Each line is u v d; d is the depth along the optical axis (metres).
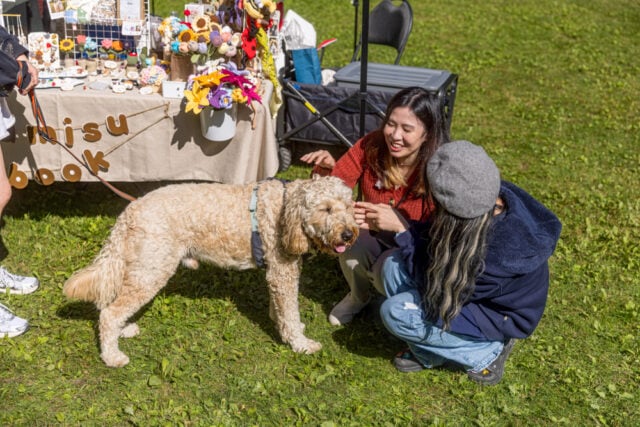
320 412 3.29
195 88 3.92
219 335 3.83
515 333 3.32
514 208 3.08
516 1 14.11
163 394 3.36
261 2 4.29
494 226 3.03
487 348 3.43
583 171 6.47
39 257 4.41
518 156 6.75
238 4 4.41
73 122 4.19
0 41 3.58
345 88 5.51
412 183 3.56
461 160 2.88
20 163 4.28
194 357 3.64
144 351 3.66
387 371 3.62
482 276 3.08
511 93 8.77
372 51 10.23
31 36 4.33
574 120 7.89
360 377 3.55
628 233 5.25
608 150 7.04
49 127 4.18
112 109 4.16
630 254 4.93
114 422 3.17
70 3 4.61
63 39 4.80
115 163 4.32
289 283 3.54
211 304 4.10
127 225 3.31
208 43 4.27
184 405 3.28
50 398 3.28
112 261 3.32
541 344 3.89
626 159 6.83
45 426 3.13
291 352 3.70
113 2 4.65
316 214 3.17
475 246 2.97
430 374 3.60
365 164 3.72
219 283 4.29
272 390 3.43
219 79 3.93
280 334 3.75
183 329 3.86
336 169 3.77
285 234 3.27
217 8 4.58
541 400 3.46
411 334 3.34
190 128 4.21
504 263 3.04
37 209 4.98
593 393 3.53
